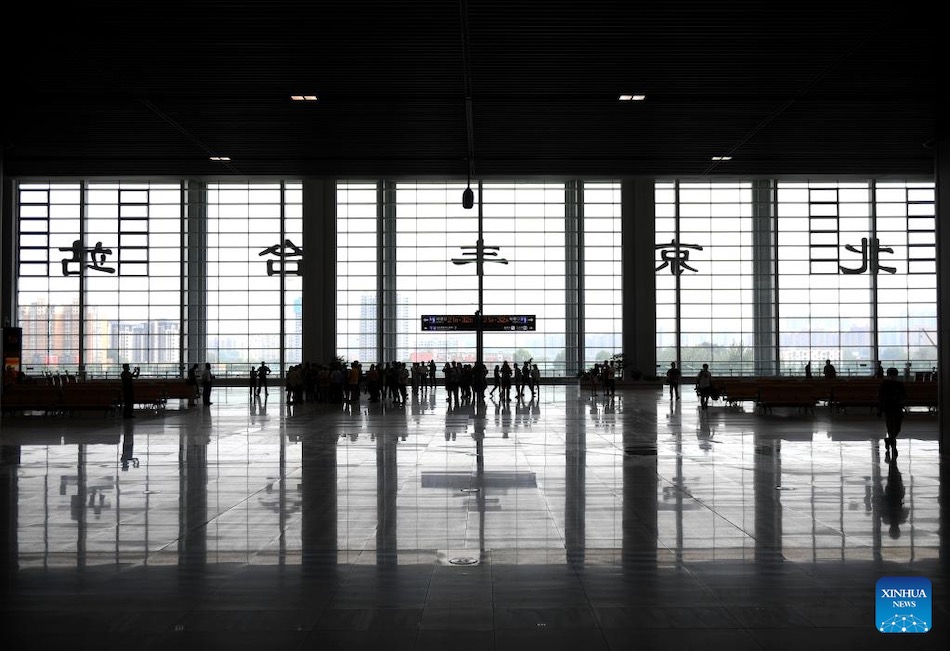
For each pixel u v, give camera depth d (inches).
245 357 1851.6
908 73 461.7
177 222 1846.7
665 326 1861.5
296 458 479.2
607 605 190.2
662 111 536.1
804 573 218.4
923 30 396.8
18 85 482.6
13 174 756.0
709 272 1865.2
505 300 1881.2
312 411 923.4
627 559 233.8
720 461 461.4
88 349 1835.6
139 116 548.7
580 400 1155.3
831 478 393.1
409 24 389.1
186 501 331.9
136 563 230.8
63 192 1833.2
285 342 1844.2
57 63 443.5
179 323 1840.6
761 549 245.4
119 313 1840.6
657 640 167.0
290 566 226.7
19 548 248.8
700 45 417.4
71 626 176.6
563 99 507.8
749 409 939.3
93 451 518.6
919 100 514.0
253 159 684.1
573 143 624.7
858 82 477.4
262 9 372.2
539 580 211.6
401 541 257.0
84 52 426.6
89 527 279.9
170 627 175.6
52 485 375.6
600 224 1862.7
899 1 362.9
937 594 199.0
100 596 198.7
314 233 1702.8
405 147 636.1
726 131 591.2
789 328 1866.4
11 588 205.8
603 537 262.2
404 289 1873.8
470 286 1873.8
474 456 487.8
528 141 617.0
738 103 518.9
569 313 1876.2
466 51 424.8
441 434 633.6
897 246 1850.4
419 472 417.4
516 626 175.5
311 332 1701.5
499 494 347.6
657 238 1859.0
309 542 255.9
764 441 575.2
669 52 427.5
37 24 389.4
